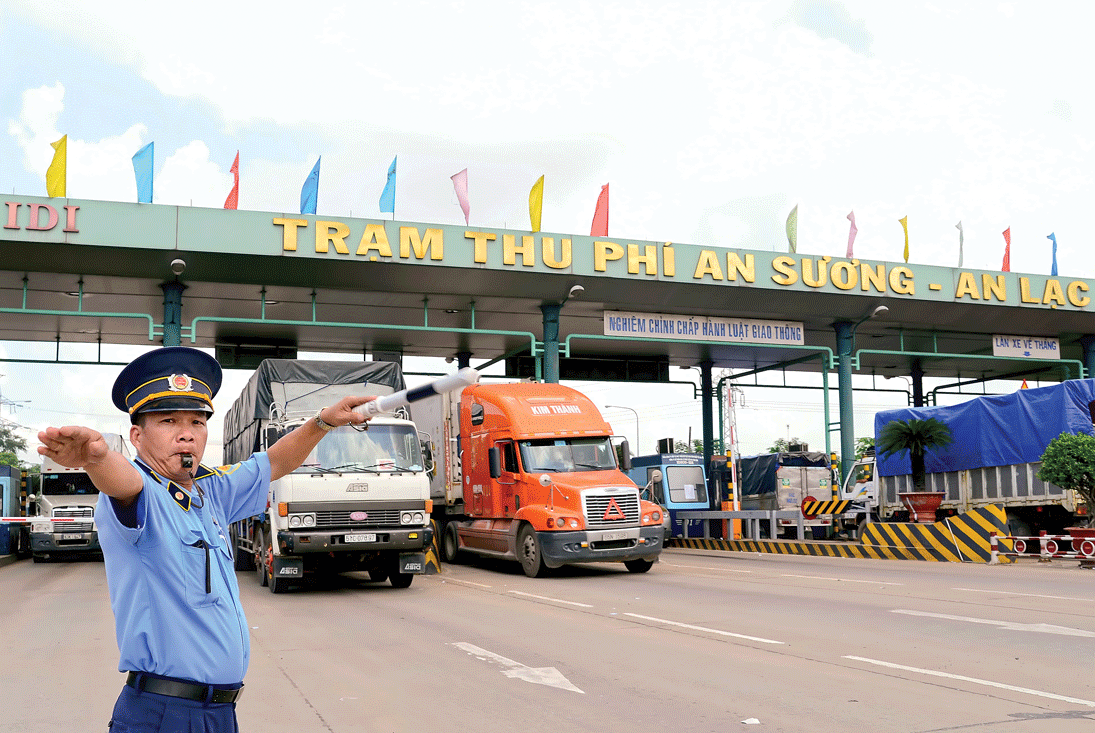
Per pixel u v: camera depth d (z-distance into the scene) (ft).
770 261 91.81
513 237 83.30
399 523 47.73
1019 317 104.01
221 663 8.25
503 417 59.82
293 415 49.32
